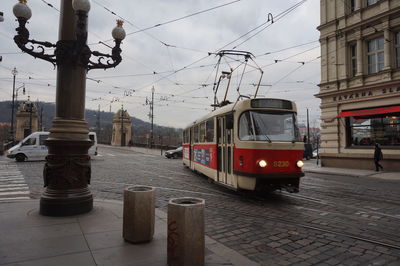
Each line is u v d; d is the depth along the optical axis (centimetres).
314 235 521
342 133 1959
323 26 2081
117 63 661
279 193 942
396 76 1669
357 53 1880
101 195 905
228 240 494
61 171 576
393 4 1680
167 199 845
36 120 5403
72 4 562
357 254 434
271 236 515
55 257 365
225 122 966
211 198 861
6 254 372
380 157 1661
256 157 778
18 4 548
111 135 6788
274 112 844
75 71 608
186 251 338
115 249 396
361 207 746
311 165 2250
